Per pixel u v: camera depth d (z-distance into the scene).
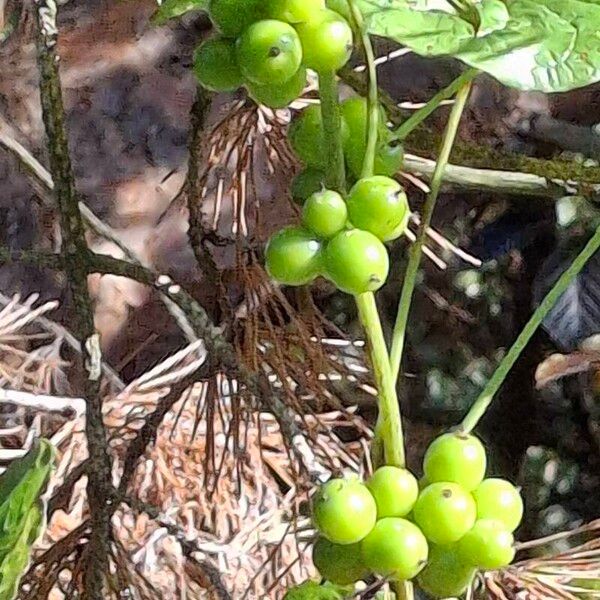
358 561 0.19
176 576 0.38
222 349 0.24
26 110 0.54
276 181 0.29
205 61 0.18
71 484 0.26
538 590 0.24
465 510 0.18
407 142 0.27
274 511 0.43
